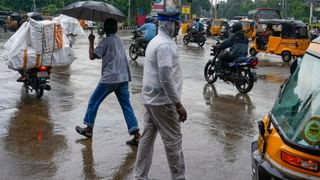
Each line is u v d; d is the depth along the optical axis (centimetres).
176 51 498
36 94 1033
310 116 363
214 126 824
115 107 942
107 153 658
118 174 582
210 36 4431
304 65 421
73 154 651
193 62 1844
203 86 1256
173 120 507
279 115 419
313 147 344
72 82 1255
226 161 635
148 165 538
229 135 767
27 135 740
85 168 598
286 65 1936
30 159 627
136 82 1273
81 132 723
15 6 6125
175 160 515
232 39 1195
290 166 353
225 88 1235
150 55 502
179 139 516
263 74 1595
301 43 2050
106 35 703
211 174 585
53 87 1170
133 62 1783
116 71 687
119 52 692
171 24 495
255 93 1180
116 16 751
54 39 1003
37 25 980
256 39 2280
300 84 411
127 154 655
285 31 2073
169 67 482
